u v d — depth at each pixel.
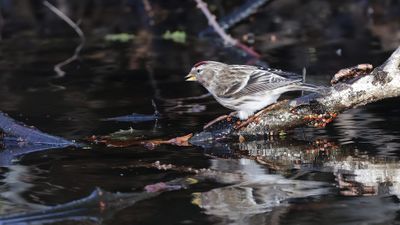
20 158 11.09
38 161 10.89
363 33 21.59
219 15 24.53
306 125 11.95
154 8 25.95
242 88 12.24
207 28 22.70
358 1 25.33
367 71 11.48
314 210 8.49
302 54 19.14
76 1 27.20
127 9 26.94
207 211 8.53
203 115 13.49
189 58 19.39
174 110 13.99
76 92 15.83
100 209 8.72
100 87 16.31
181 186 9.47
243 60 18.72
